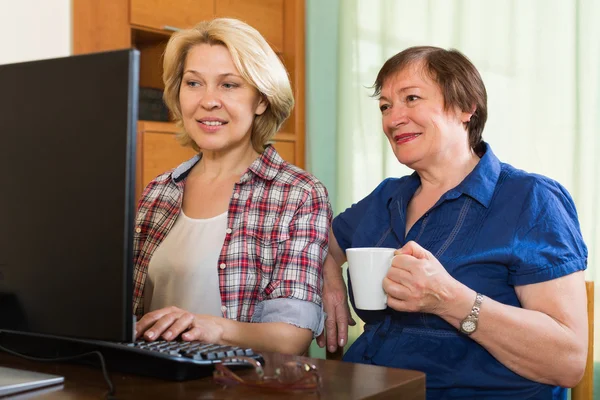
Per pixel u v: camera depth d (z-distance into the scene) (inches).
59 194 34.4
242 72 62.2
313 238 59.3
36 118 35.0
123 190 32.6
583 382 56.6
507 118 118.2
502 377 53.6
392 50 131.3
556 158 113.3
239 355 38.5
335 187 137.6
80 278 33.8
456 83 58.7
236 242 60.4
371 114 133.7
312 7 138.6
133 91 32.4
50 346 41.9
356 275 50.4
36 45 100.3
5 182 36.0
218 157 65.4
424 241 58.6
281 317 56.1
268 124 66.8
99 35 106.1
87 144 33.5
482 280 55.5
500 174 58.9
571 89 112.3
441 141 59.2
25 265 35.4
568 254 53.5
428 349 55.6
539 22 115.0
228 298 59.5
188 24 117.9
